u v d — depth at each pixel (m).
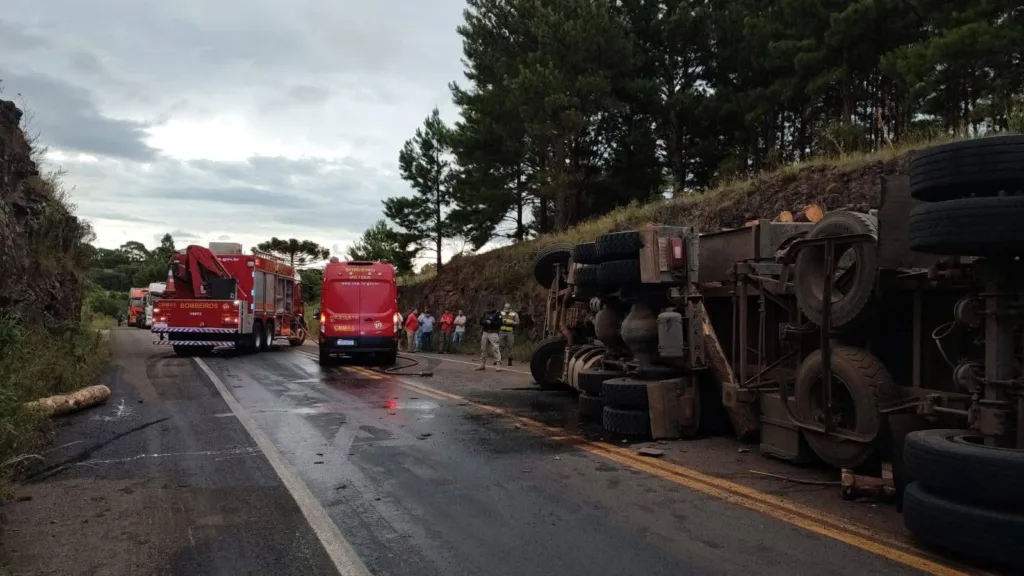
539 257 13.72
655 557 4.54
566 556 4.59
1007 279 4.64
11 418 7.02
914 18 23.31
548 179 28.50
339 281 19.22
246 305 22.78
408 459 7.35
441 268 36.19
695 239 8.26
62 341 14.96
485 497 5.94
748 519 5.26
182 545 4.84
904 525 5.00
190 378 15.37
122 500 5.90
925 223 4.65
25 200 17.42
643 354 8.69
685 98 29.20
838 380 6.20
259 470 6.89
